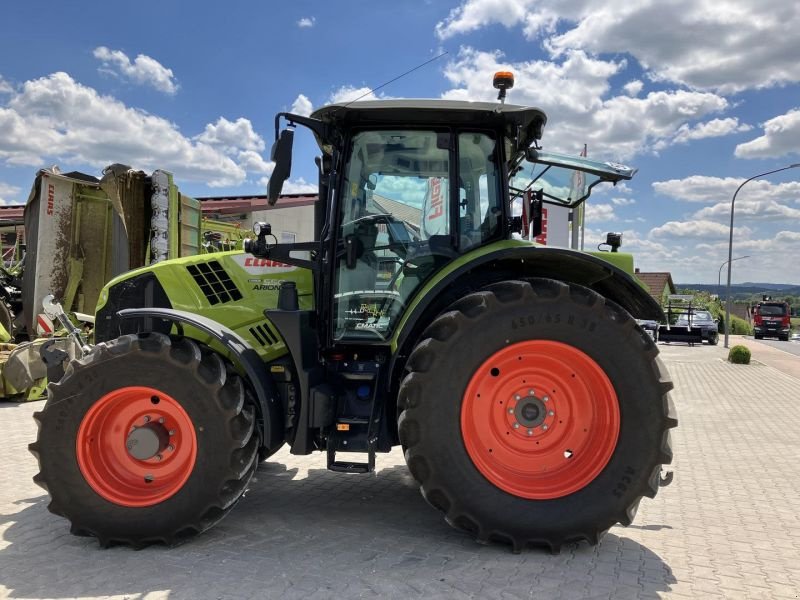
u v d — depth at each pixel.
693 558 3.37
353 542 3.47
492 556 3.29
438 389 3.28
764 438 6.80
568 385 3.43
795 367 16.70
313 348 3.72
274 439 3.44
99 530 3.32
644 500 4.46
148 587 2.90
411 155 3.82
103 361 3.33
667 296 28.22
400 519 3.86
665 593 2.93
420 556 3.28
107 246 9.22
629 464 3.30
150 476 3.41
